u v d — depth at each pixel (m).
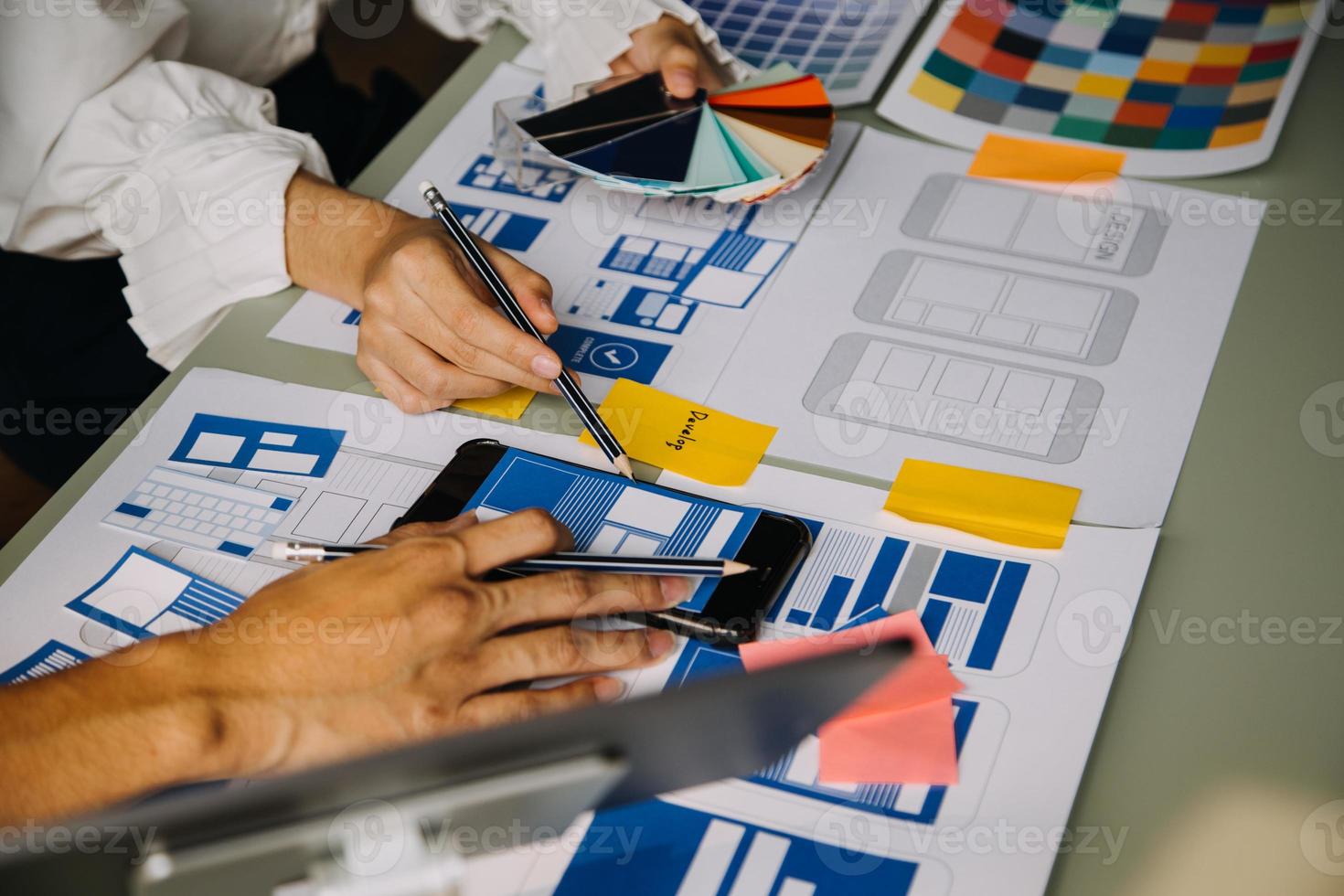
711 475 0.70
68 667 0.61
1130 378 0.75
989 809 0.53
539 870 0.51
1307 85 0.99
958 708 0.57
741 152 0.89
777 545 0.65
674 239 0.89
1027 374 0.76
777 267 0.85
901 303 0.82
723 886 0.50
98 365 1.07
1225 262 0.84
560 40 1.03
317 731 0.56
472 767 0.38
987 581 0.63
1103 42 1.03
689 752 0.41
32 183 0.95
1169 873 0.51
